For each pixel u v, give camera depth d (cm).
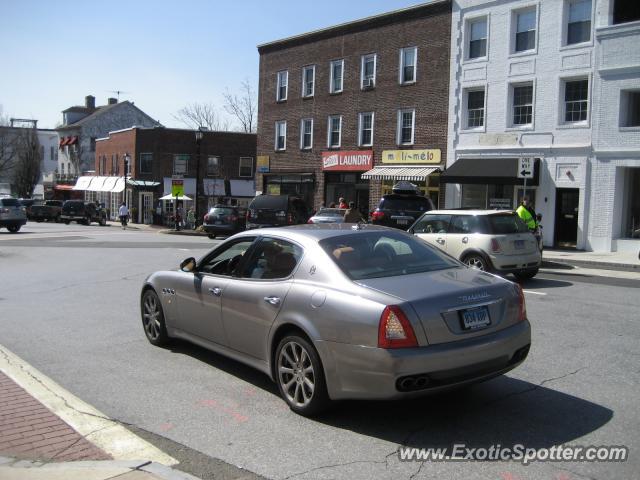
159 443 455
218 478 397
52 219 5234
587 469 402
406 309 446
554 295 1103
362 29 3041
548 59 2305
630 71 2075
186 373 631
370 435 464
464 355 454
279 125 3569
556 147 2267
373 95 3000
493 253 1240
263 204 2370
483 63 2514
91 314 955
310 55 3334
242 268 591
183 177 5084
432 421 489
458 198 2592
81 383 602
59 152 7094
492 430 470
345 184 3188
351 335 457
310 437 462
